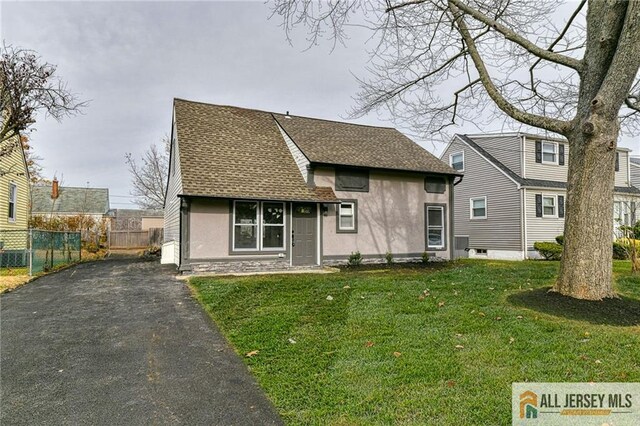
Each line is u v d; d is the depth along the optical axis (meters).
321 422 2.90
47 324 5.69
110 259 18.12
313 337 4.86
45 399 3.38
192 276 10.30
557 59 6.66
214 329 5.39
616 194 19.39
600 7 6.16
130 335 5.16
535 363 3.88
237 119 14.84
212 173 11.59
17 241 15.09
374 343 4.58
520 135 18.95
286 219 12.27
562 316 5.46
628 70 5.61
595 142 6.01
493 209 19.81
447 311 5.95
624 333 4.70
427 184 15.13
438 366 3.85
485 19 7.11
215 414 3.10
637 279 8.78
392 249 14.26
